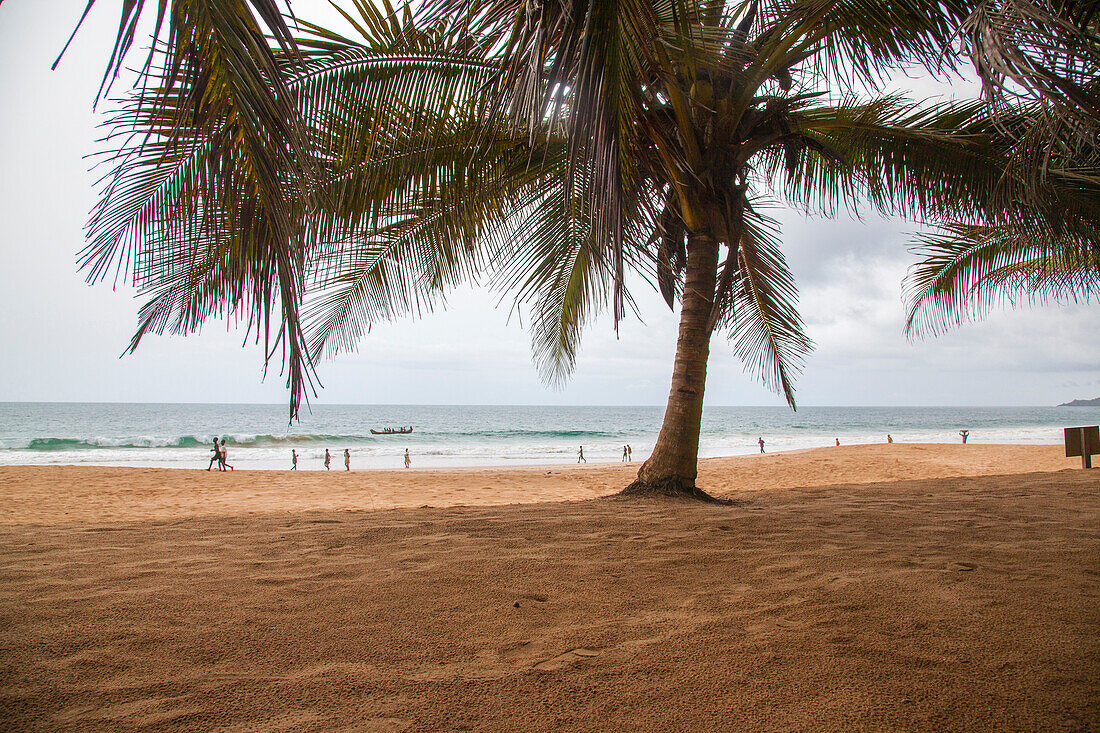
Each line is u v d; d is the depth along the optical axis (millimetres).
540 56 2482
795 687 1586
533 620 2164
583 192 2764
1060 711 1418
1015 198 5199
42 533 3895
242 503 13102
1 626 2086
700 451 40875
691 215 5992
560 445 48312
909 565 2842
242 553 3230
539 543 3451
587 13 2355
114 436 49781
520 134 5160
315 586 2594
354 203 4711
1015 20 2051
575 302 7707
